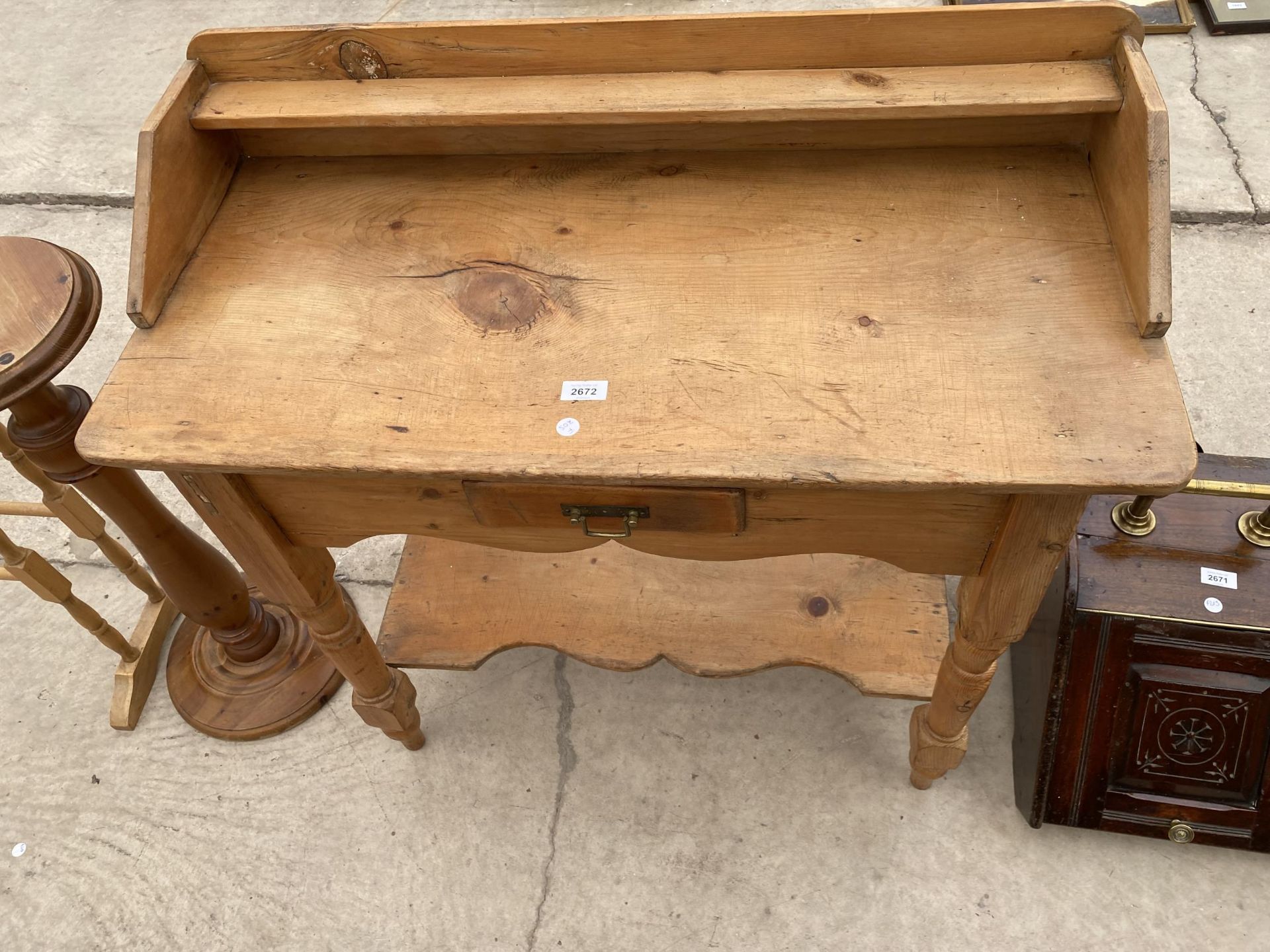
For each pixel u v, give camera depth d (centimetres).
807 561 193
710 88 122
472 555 198
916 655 178
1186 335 243
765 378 111
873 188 126
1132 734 161
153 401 116
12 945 180
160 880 185
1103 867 173
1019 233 119
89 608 193
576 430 109
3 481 256
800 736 194
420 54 126
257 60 129
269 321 122
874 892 174
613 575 193
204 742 203
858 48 121
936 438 104
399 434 111
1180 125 285
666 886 178
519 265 124
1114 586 153
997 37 118
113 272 295
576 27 122
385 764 196
